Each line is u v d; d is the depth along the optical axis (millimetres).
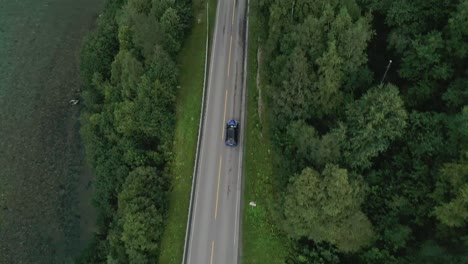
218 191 84625
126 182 82938
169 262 79250
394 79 74000
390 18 72688
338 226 66938
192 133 90812
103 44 107688
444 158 63906
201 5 107438
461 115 60156
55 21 139250
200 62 99312
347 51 69938
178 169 87812
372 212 69750
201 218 82250
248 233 79625
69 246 97812
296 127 72750
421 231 66500
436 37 65750
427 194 64125
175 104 93875
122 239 77375
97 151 96125
